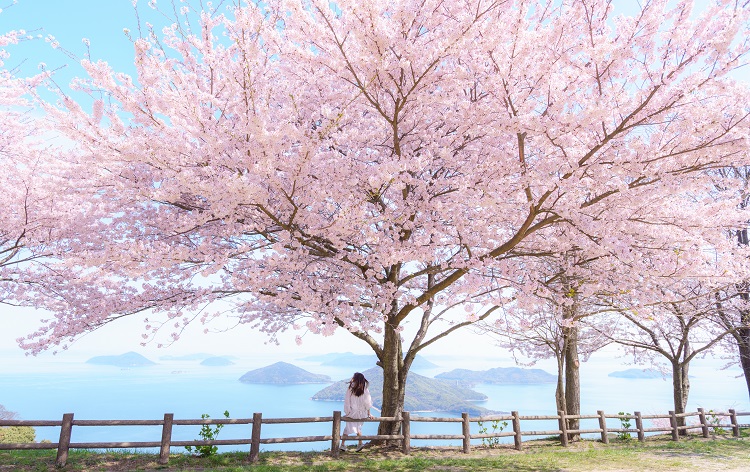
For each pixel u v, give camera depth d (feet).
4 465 24.67
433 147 28.76
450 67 27.22
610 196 25.79
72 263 23.68
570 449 37.22
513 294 27.48
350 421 31.32
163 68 21.24
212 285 29.30
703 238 26.78
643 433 43.98
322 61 23.30
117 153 24.20
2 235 35.19
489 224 29.32
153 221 31.81
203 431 28.78
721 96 21.48
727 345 58.44
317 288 28.30
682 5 19.60
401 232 29.60
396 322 33.14
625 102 21.70
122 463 25.96
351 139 28.50
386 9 25.96
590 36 21.12
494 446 37.24
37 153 31.65
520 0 20.76
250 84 21.20
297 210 25.07
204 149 25.14
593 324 53.78
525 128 22.34
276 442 28.17
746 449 36.60
